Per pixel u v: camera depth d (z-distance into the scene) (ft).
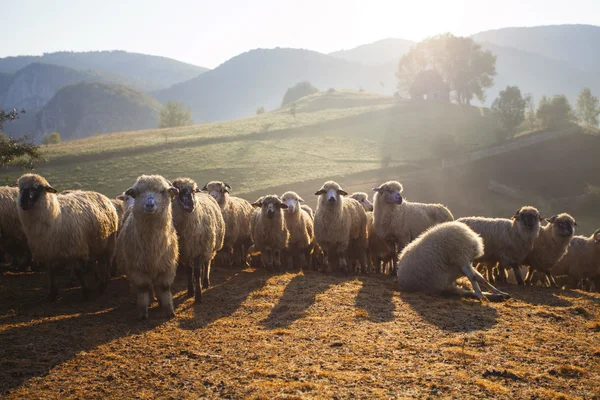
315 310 31.37
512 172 241.14
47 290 38.70
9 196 45.44
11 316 30.58
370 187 217.36
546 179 236.02
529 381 20.33
